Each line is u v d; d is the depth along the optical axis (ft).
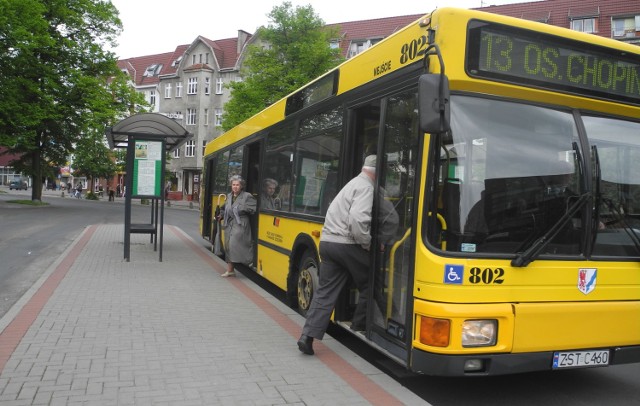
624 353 13.87
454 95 13.15
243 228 30.40
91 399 12.96
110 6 119.24
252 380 14.57
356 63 18.04
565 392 15.64
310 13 90.48
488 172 13.10
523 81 13.42
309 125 22.15
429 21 13.60
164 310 22.41
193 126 192.85
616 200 14.15
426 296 12.73
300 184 22.88
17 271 34.14
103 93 114.93
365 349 19.53
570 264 13.38
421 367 12.79
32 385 13.74
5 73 104.88
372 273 15.64
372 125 17.33
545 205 13.35
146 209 127.44
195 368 15.39
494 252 12.86
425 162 13.15
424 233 12.92
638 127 14.78
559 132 13.83
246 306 23.66
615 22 134.41
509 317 12.60
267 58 91.40
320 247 16.67
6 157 286.66
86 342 17.58
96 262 35.14
